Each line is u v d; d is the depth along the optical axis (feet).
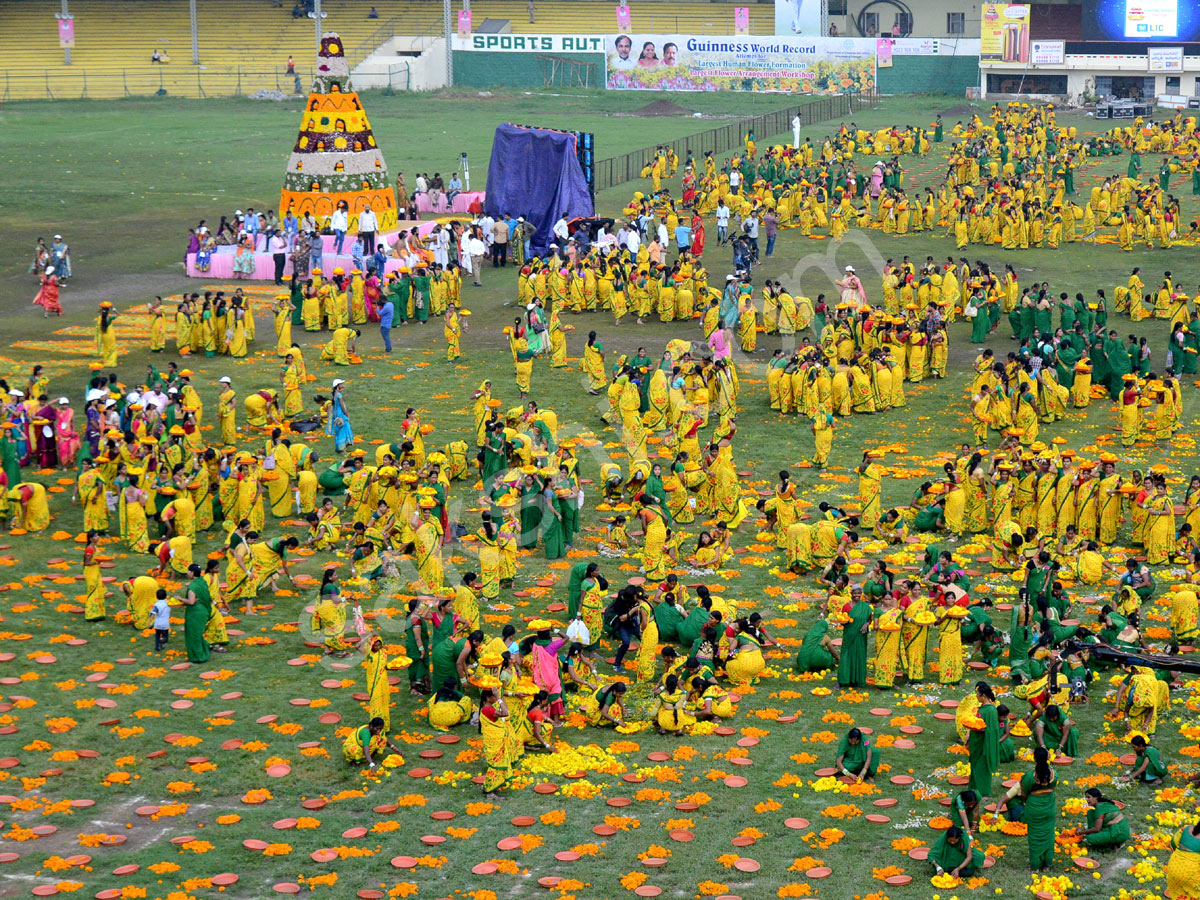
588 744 60.80
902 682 66.80
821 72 293.43
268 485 88.17
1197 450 98.22
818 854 51.08
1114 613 68.03
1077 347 112.16
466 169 190.49
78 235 171.32
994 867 50.24
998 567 78.64
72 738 59.93
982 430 100.17
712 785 56.70
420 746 60.49
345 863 50.78
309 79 305.12
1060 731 58.13
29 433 94.17
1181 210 183.83
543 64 304.91
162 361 120.67
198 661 67.97
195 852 51.26
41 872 49.73
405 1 333.83
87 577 71.51
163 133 250.57
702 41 296.30
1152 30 269.44
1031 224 167.32
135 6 326.65
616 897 48.47
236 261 149.59
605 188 203.51
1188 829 47.57
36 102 285.23
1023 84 282.56
